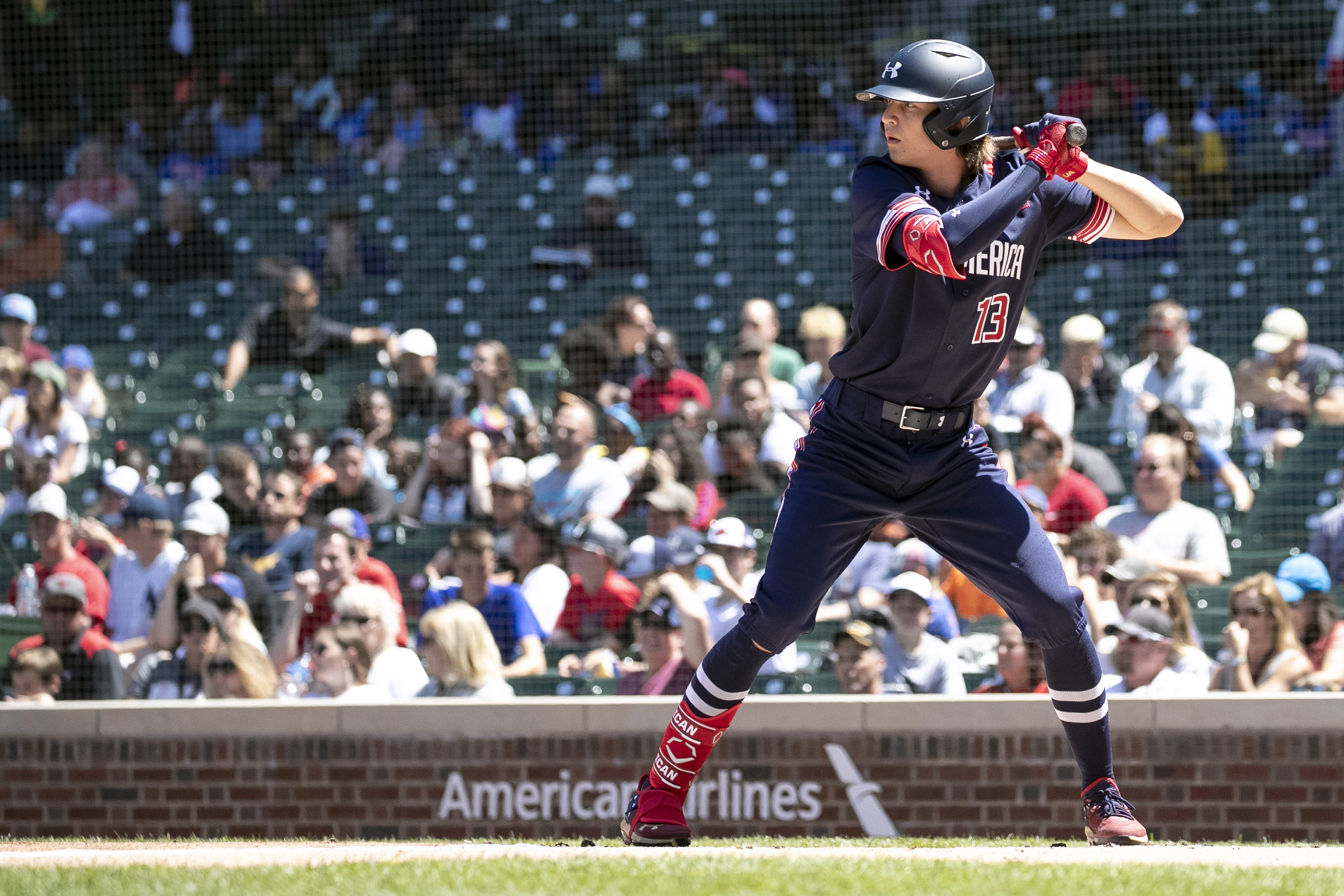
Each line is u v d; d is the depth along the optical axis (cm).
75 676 2283
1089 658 1202
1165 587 2050
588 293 3925
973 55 1118
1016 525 1177
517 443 2861
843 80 4262
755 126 4156
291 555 2619
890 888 962
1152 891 955
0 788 2172
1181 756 1972
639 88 4303
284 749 2131
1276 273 3625
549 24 4422
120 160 4409
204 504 2427
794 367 3089
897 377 1148
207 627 2277
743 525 2311
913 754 2036
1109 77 3931
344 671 2219
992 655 2234
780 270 3972
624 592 2381
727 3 4372
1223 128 3856
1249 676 2059
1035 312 3622
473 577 2302
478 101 4347
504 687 2178
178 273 4150
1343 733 1931
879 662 2120
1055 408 2709
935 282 1109
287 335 3522
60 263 4266
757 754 2067
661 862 1088
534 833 2084
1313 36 3934
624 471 2702
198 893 989
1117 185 1150
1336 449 2716
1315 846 1326
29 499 2886
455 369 3869
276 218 4269
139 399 3616
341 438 2722
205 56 4444
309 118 4369
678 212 4066
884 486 1177
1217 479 2619
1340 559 2388
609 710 2080
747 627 1206
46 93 4416
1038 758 2006
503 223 4162
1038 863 1082
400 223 4197
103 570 2638
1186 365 2822
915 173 1145
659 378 3053
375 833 2108
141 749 2152
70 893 996
